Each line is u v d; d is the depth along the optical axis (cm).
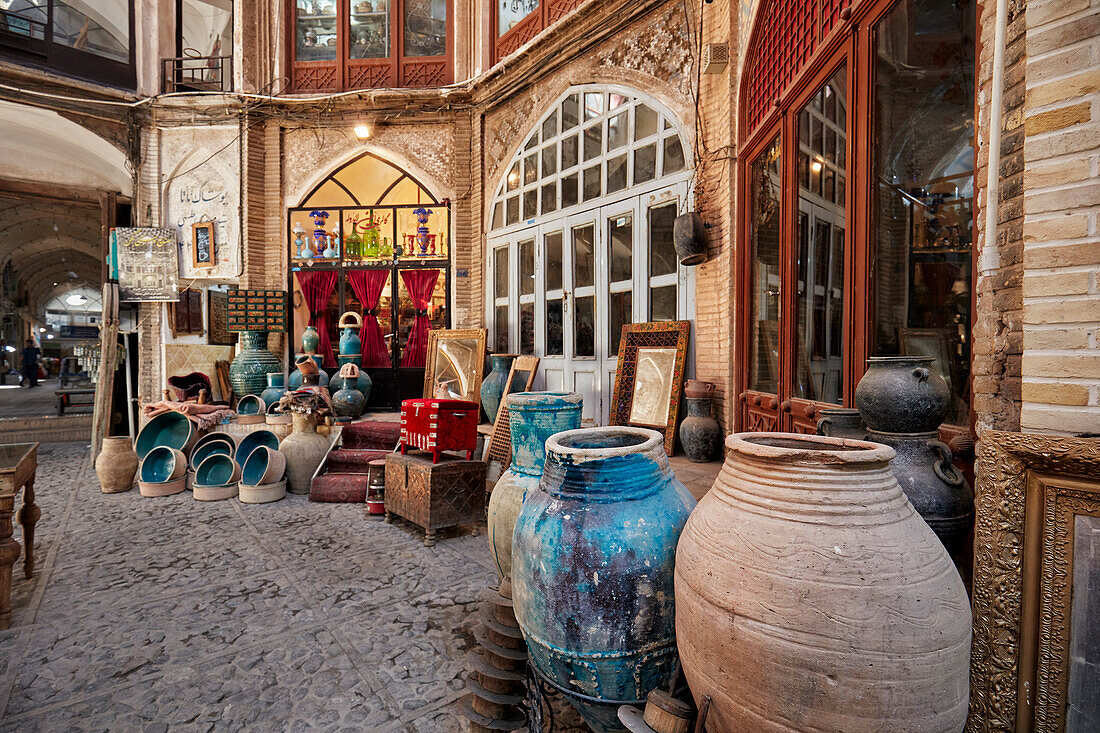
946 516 168
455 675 236
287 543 409
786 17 384
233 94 825
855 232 283
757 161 451
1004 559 149
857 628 111
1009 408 167
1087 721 134
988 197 175
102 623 282
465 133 832
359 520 469
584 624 157
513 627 201
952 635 115
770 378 423
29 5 781
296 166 852
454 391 734
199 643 262
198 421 610
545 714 209
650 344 559
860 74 277
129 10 856
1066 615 138
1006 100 169
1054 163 153
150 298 827
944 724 113
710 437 467
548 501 173
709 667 129
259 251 843
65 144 891
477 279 823
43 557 380
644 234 589
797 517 124
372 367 840
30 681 231
